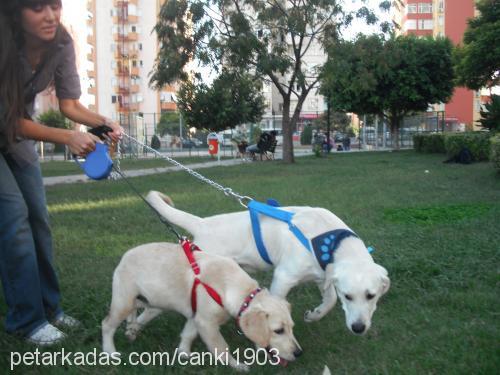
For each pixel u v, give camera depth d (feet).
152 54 220.43
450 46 107.65
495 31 72.13
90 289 15.98
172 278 11.41
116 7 215.10
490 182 40.73
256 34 69.36
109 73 219.41
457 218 25.44
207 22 66.74
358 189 37.78
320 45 72.33
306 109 235.81
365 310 11.18
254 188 39.99
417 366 10.82
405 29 246.06
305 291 15.79
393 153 99.09
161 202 13.99
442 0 235.81
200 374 10.87
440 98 109.81
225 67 69.67
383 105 108.06
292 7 69.51
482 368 10.48
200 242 13.52
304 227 12.73
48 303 13.61
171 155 116.37
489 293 14.87
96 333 12.91
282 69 69.46
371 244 20.06
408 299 14.76
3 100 11.25
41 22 11.34
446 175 47.60
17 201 12.11
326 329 13.07
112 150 14.46
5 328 12.66
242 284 11.05
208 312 11.05
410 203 30.48
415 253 18.51
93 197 37.01
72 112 13.84
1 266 12.30
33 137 12.16
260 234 13.08
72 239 22.62
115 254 20.07
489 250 18.62
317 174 53.11
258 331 10.31
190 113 112.88
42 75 12.37
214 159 97.60
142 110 220.64
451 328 12.62
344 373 10.67
